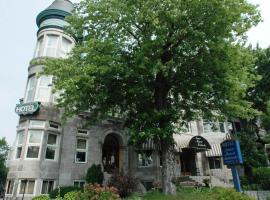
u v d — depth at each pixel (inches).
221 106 644.1
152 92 645.9
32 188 756.6
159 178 1025.5
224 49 557.6
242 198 486.0
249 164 1151.6
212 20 541.0
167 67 555.8
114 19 596.7
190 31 560.7
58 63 586.2
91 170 853.8
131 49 629.6
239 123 1411.2
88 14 621.3
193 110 743.7
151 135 551.2
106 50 574.2
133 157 1082.1
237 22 578.9
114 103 664.4
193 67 617.3
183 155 1228.5
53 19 987.9
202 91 639.1
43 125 829.8
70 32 682.8
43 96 881.5
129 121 671.8
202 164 1213.7
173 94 707.4
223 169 1175.6
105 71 534.9
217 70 589.0
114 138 1103.6
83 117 946.1
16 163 791.1
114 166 1033.5
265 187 981.8
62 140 874.8
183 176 1074.1
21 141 821.2
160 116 580.7
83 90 571.2
